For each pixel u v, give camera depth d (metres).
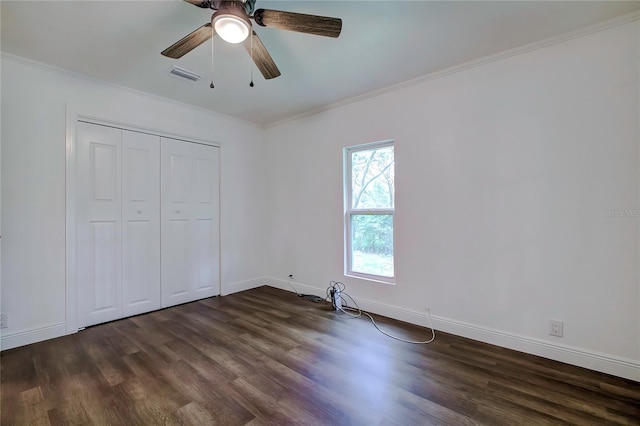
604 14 1.83
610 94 1.90
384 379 1.87
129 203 2.96
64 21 1.87
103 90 2.76
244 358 2.14
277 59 2.36
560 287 2.08
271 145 4.15
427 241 2.69
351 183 3.36
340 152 3.35
